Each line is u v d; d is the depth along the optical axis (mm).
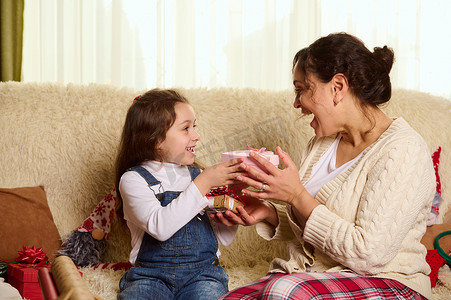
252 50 3383
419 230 1249
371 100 1267
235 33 3340
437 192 1988
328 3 3434
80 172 1865
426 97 2182
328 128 1312
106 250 1861
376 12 3469
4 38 3021
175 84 3330
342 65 1234
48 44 3191
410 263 1223
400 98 2131
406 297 1164
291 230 1462
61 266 798
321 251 1293
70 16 3195
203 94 2031
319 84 1265
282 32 3387
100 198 1870
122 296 1414
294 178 1248
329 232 1177
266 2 3350
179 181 1595
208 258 1540
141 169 1563
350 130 1313
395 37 3504
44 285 781
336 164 1361
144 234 1542
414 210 1164
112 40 3217
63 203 1856
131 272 1503
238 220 1408
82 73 3211
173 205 1417
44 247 1728
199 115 1970
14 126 1854
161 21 3260
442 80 3562
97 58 3232
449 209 2072
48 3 3168
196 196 1403
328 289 1110
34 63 3180
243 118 1998
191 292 1431
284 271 1316
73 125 1887
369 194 1171
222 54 3357
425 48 3525
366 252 1135
